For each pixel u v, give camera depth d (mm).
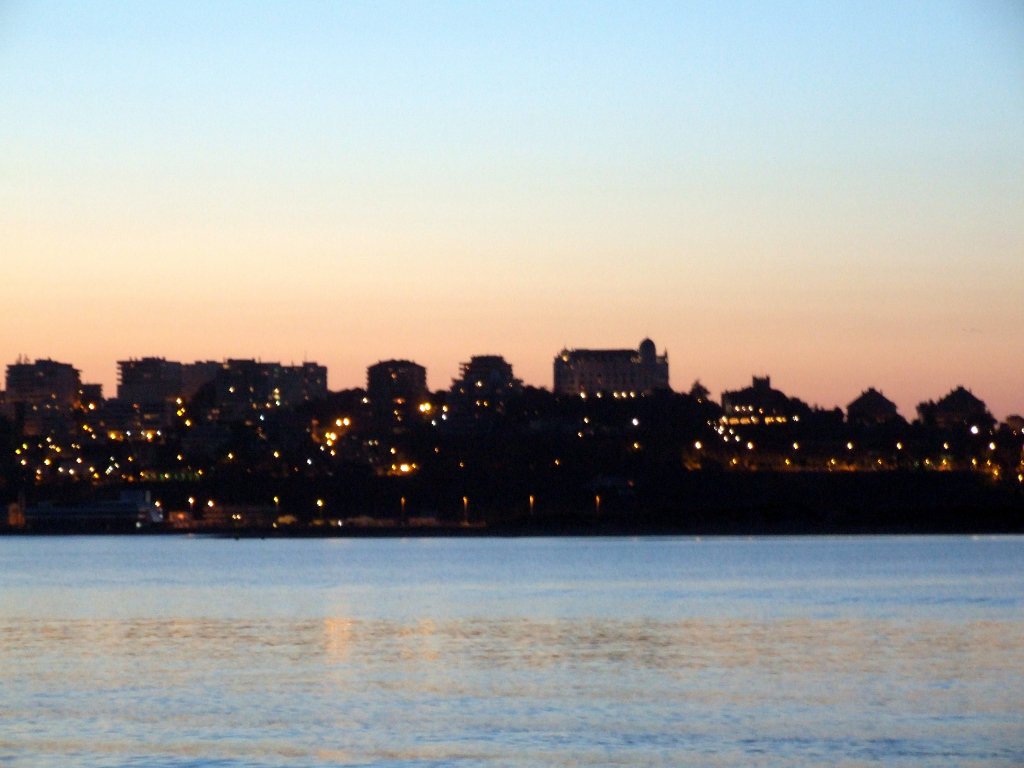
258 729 122562
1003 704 130875
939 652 169000
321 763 109500
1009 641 180625
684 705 132750
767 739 116812
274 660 168125
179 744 116312
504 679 150500
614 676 151875
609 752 112938
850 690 139750
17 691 143375
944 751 111625
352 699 138000
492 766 108438
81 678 152500
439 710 131625
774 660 163250
